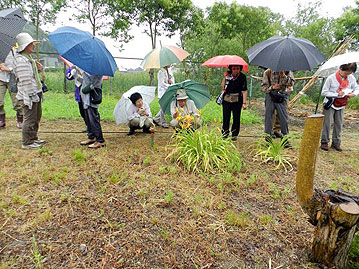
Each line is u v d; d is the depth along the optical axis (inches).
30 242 88.5
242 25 475.8
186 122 182.2
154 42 447.8
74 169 143.6
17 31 145.4
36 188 121.6
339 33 601.9
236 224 103.8
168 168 149.7
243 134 242.7
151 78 438.6
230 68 192.7
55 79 462.3
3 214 101.9
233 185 135.0
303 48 161.9
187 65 497.0
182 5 414.6
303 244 94.3
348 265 82.8
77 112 290.2
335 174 157.5
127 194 120.6
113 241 91.0
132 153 172.1
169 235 95.4
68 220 100.3
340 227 74.8
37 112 176.6
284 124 190.7
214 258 86.5
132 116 210.1
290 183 141.6
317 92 496.1
